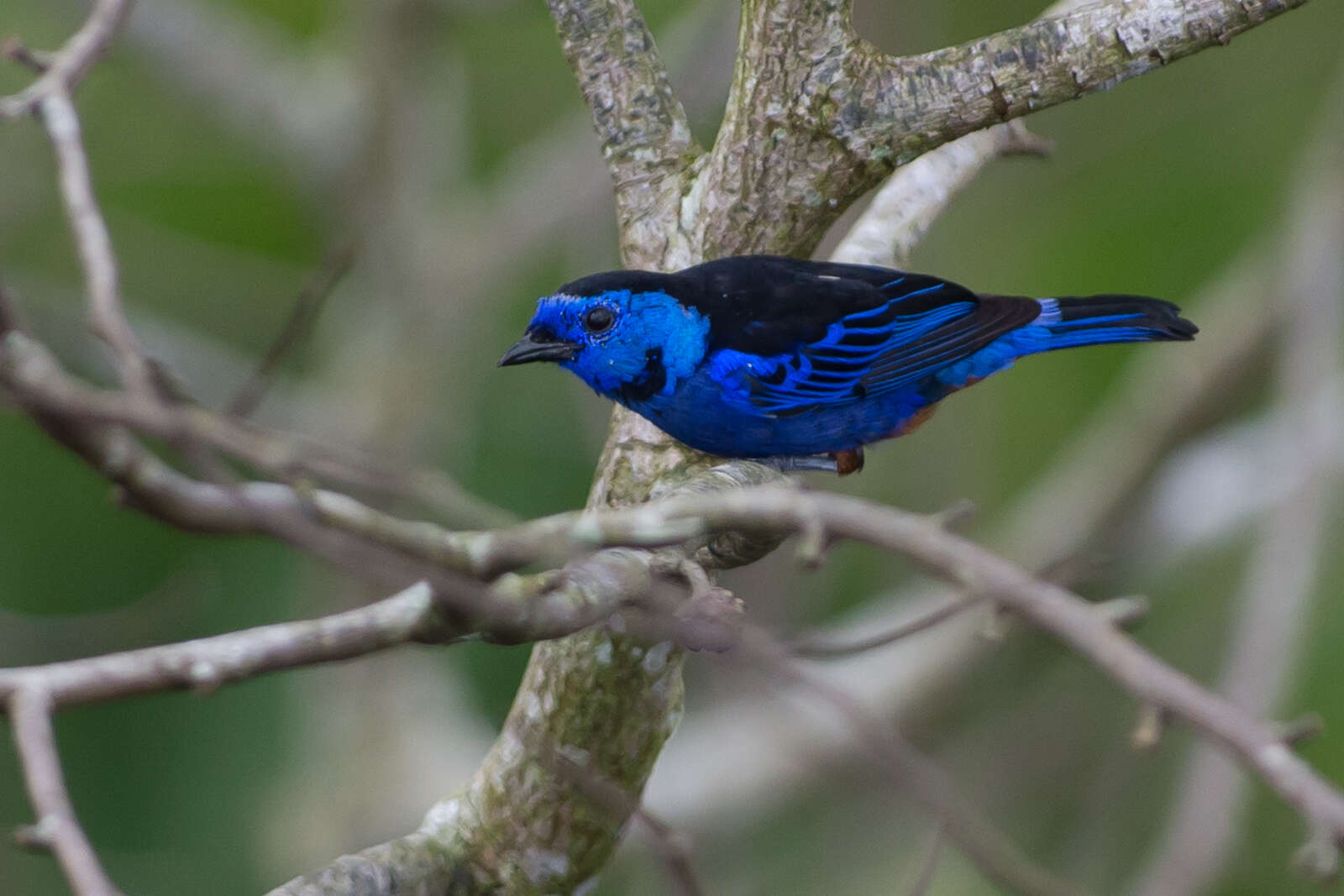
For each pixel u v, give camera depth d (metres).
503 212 17.06
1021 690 15.23
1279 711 12.12
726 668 4.75
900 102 6.29
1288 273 13.52
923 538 3.56
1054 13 7.06
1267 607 12.40
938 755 15.71
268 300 17.70
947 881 13.59
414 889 6.18
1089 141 15.98
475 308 17.17
